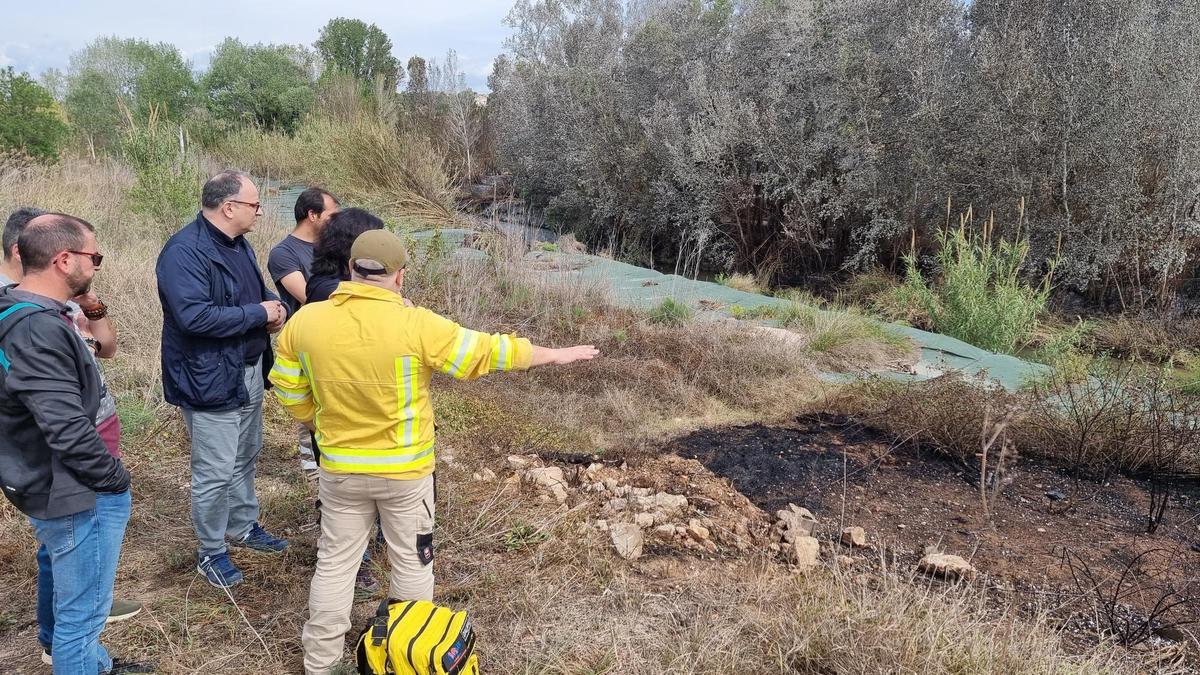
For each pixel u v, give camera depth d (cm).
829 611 319
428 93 2383
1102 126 1003
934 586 374
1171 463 503
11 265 243
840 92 1189
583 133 1573
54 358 221
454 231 1228
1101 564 398
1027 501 468
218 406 315
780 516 436
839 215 1197
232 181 312
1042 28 1096
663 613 334
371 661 259
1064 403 573
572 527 403
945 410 549
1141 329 929
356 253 247
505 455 503
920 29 1153
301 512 404
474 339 253
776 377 666
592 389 634
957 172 1120
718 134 1278
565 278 890
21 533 371
